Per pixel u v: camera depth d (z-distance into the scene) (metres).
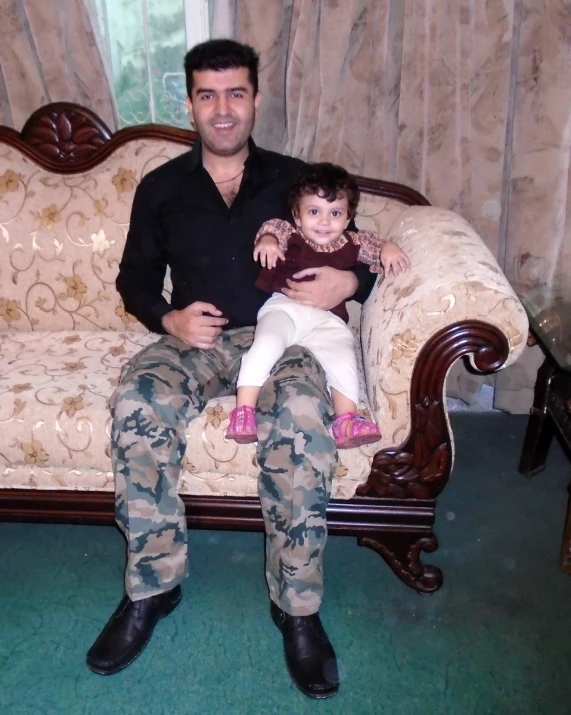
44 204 1.84
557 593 1.53
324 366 1.43
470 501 1.85
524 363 2.16
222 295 1.63
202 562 1.63
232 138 1.55
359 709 1.26
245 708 1.26
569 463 2.02
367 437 1.32
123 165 1.83
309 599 1.30
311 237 1.53
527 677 1.32
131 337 1.83
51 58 1.90
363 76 1.89
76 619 1.46
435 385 1.32
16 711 1.25
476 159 1.98
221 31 1.93
